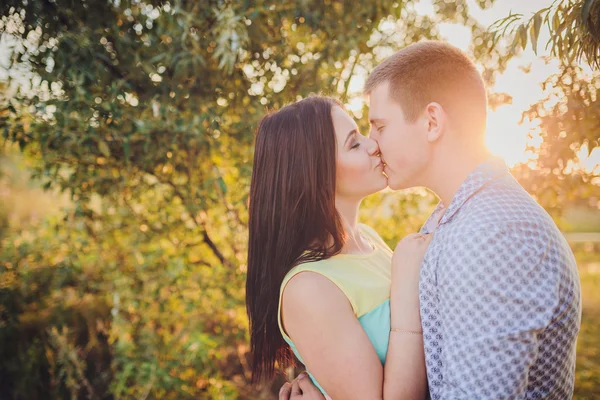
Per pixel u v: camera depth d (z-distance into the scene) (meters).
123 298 3.68
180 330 3.89
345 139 1.45
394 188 1.39
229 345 4.09
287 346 1.59
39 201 4.77
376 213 3.66
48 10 2.87
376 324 1.34
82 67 2.86
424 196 3.55
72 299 4.31
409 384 1.19
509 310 1.01
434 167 1.30
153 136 3.00
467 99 1.26
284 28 3.23
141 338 3.84
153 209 3.54
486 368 1.00
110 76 2.98
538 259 1.03
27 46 2.95
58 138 2.86
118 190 3.26
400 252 1.32
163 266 3.62
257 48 3.16
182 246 3.67
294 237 1.42
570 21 1.36
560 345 1.09
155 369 3.62
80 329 4.34
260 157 1.52
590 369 3.57
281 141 1.46
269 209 1.48
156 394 3.67
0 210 4.62
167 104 2.96
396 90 1.29
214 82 3.09
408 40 3.44
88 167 3.21
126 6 2.92
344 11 3.14
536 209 1.12
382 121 1.33
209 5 2.90
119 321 3.79
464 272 1.04
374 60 3.33
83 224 3.57
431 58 1.27
